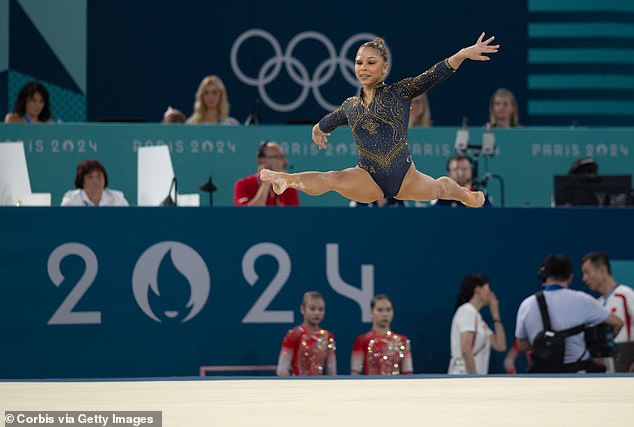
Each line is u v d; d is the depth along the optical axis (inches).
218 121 1577.3
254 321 1067.3
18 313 1042.1
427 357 1081.4
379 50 695.1
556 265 1027.9
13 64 1962.4
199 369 1059.3
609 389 684.1
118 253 1059.3
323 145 752.3
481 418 507.2
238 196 1284.4
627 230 1116.5
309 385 737.0
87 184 1261.1
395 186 701.3
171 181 1218.6
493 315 1079.0
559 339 994.7
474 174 1398.9
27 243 1047.0
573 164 1341.0
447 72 691.4
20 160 1231.5
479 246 1099.3
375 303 1047.6
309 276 1077.8
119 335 1052.5
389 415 521.0
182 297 1063.0
